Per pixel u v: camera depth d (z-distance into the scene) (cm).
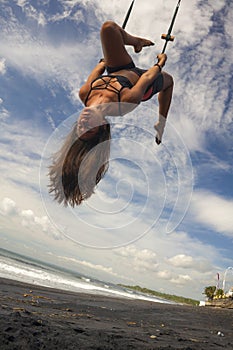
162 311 1438
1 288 1052
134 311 1218
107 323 590
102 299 1669
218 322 1222
